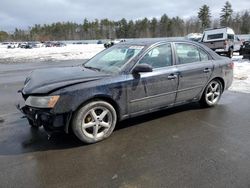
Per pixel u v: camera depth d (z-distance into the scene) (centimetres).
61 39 13225
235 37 1958
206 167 326
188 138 412
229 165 330
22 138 415
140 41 496
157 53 466
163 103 477
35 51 3328
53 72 447
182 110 551
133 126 464
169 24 10988
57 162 342
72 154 363
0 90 782
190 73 502
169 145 389
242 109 557
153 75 446
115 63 454
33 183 298
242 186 288
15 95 711
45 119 368
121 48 494
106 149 378
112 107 409
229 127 457
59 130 374
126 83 415
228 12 8638
